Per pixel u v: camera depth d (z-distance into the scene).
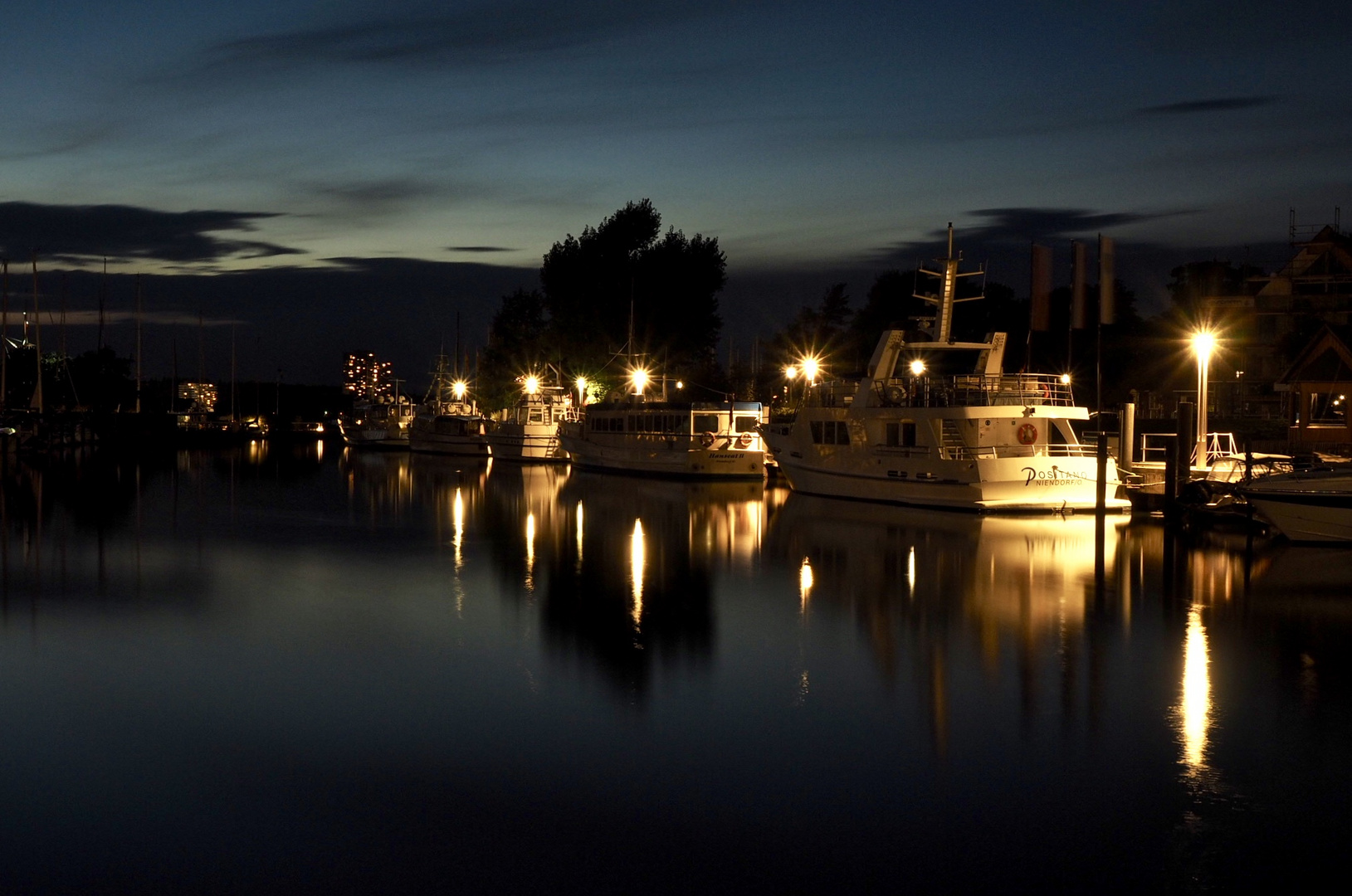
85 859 13.38
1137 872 13.09
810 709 19.05
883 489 48.62
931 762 16.44
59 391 123.69
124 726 18.14
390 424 121.25
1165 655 22.67
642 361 87.50
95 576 32.09
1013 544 37.12
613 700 19.52
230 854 13.52
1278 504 35.91
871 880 12.90
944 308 48.72
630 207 93.19
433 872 13.09
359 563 34.47
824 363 104.38
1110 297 55.66
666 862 13.31
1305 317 72.88
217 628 25.17
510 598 28.72
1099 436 42.72
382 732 17.86
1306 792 15.36
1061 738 17.55
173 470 79.62
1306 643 23.70
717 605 27.78
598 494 57.91
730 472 65.81
